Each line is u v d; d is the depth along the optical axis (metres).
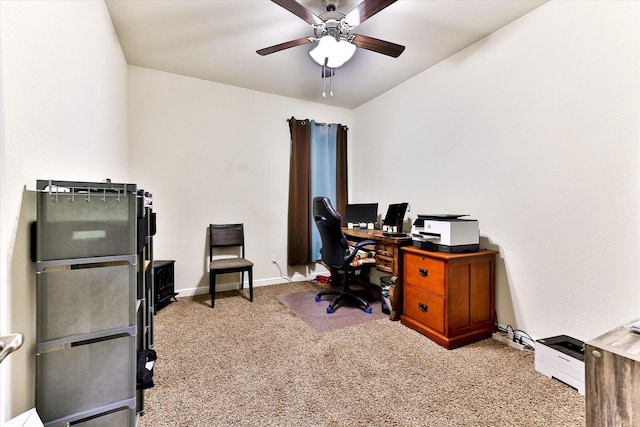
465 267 2.13
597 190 1.74
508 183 2.22
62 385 0.97
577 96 1.82
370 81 3.26
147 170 3.02
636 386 0.93
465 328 2.13
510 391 1.57
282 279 3.76
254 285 3.59
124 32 2.31
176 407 1.44
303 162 3.80
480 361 1.88
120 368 1.06
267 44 2.51
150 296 1.89
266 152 3.64
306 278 3.91
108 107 2.04
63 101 1.25
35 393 0.96
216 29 2.29
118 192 1.09
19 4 0.91
